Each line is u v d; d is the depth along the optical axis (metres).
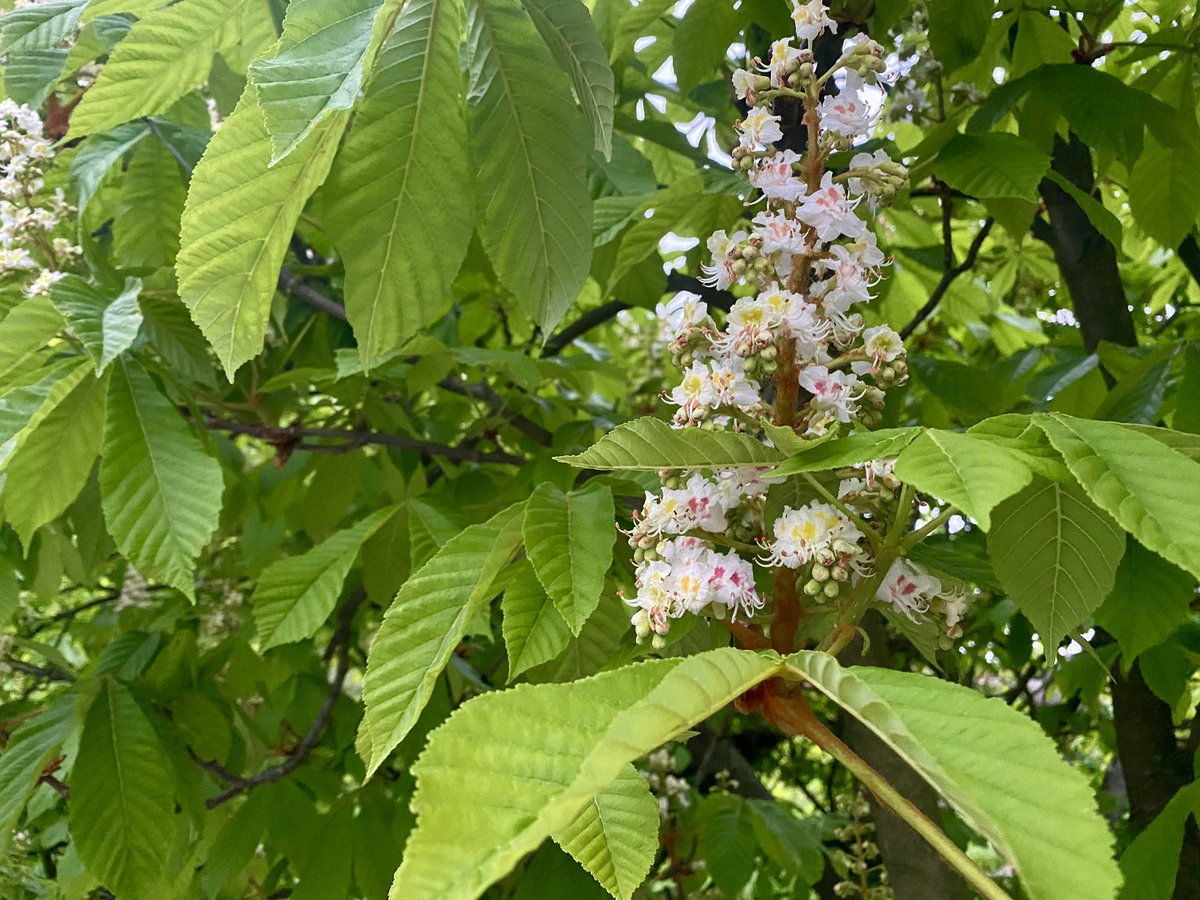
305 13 0.22
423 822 0.13
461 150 0.31
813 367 0.24
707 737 0.98
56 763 0.50
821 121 0.25
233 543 0.85
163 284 0.46
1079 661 0.58
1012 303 0.90
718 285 0.26
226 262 0.27
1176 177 0.48
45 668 0.78
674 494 0.23
